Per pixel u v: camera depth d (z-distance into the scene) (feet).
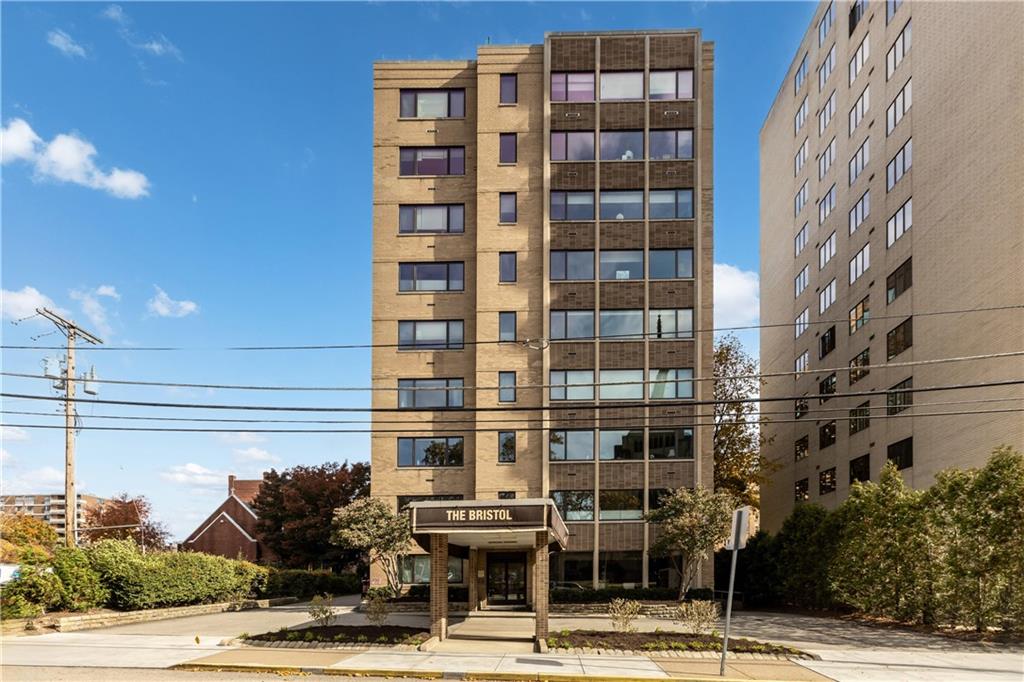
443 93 119.24
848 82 145.18
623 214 112.78
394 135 118.42
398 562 105.81
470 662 50.26
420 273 115.96
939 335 106.01
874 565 83.71
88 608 77.51
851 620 84.48
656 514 98.37
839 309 147.13
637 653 54.24
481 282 112.78
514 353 111.24
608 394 109.50
